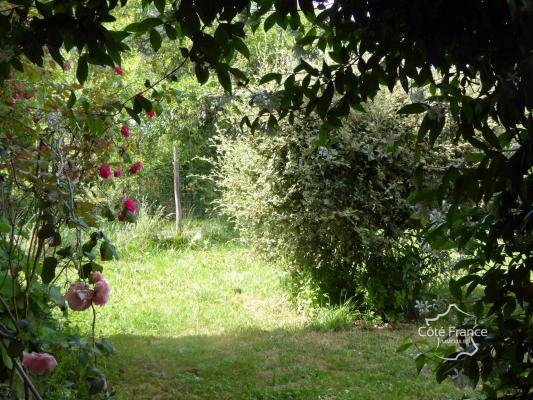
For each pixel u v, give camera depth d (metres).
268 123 1.88
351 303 6.32
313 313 6.32
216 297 7.16
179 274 8.27
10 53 1.49
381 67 1.61
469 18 1.29
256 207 6.30
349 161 5.71
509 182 1.40
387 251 5.79
